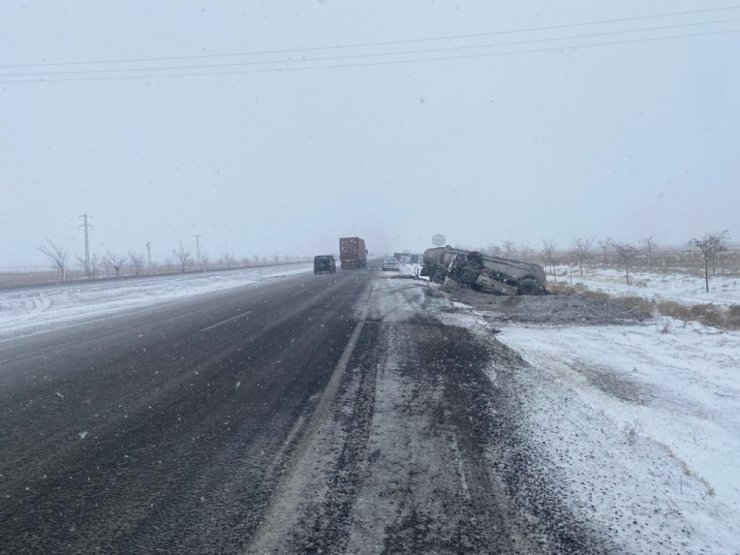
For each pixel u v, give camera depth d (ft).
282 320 55.01
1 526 13.30
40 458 17.81
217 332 47.11
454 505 14.30
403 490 15.17
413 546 12.26
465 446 18.75
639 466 17.35
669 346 40.60
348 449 18.40
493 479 15.99
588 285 105.60
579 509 14.20
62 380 29.48
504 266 86.58
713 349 39.06
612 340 43.50
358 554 11.91
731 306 55.26
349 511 13.92
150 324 54.24
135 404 24.31
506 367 32.14
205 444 18.95
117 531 12.99
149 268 279.49
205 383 28.22
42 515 13.84
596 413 23.17
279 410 23.13
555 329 49.88
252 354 36.37
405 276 150.30
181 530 12.99
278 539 12.53
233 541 12.46
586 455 18.11
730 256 153.48
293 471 16.48
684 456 19.07
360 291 95.45
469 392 26.13
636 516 13.93
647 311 60.64
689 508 14.55
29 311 75.05
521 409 23.34
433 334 44.80
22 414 23.04
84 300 92.17
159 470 16.65
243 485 15.49
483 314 60.49
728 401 26.58
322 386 27.32
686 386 29.17
